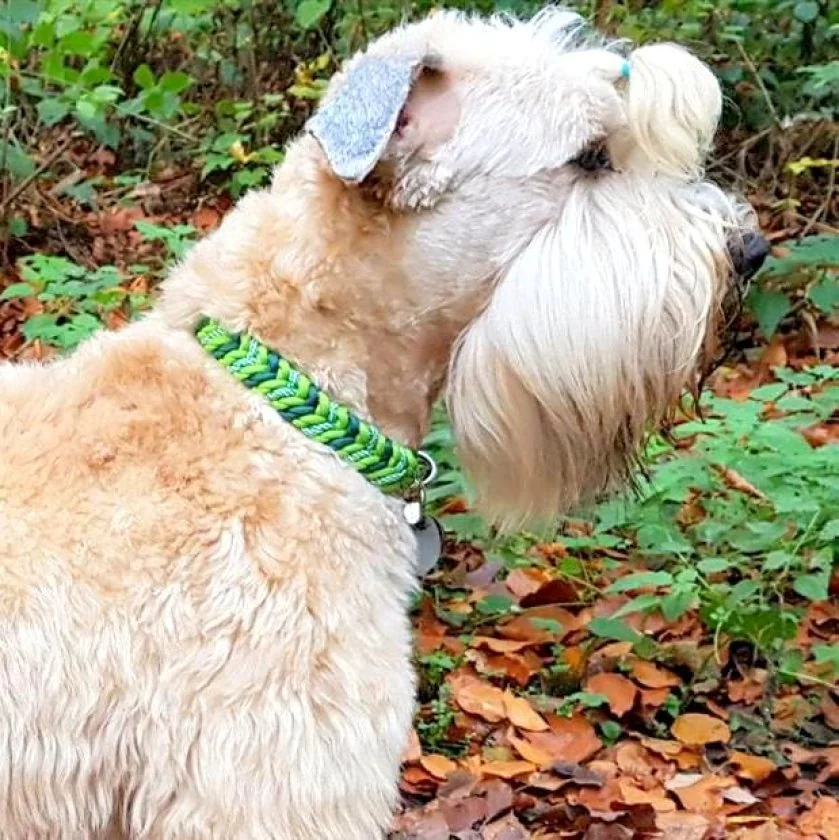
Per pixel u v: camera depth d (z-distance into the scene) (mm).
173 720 746
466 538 1415
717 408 1312
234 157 2055
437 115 830
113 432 769
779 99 2102
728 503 1362
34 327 1546
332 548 777
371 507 801
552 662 1325
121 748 748
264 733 750
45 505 749
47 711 732
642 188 872
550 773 1176
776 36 2123
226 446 775
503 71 844
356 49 2176
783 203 1929
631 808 1108
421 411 864
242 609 751
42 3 1863
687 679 1294
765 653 1263
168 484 760
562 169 852
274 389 792
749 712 1254
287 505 772
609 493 938
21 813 740
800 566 1324
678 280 862
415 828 1095
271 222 828
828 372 1360
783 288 1800
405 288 832
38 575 735
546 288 841
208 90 2334
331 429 794
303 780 755
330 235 812
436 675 1285
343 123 800
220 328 810
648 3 2156
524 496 907
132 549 747
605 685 1267
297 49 2289
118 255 2031
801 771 1192
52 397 792
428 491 1339
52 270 1622
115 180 2150
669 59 876
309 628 760
